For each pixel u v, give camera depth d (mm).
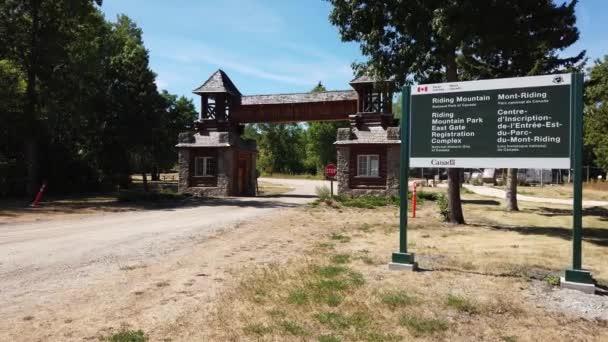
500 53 18766
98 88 31719
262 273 7328
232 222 14875
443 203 15578
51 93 28000
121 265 8016
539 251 9484
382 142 25547
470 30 12531
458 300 5820
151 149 35906
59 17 26875
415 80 14609
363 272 7457
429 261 8383
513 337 4664
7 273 7371
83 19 27922
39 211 18812
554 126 7320
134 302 5750
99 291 6273
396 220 15461
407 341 4512
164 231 12633
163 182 50469
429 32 13406
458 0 12078
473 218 16500
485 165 7828
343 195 25672
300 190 40469
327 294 6051
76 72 28078
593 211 19984
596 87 22047
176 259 8562
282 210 19562
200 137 30484
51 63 26328
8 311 5379
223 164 29641
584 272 6531
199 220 15547
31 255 8961
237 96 31969
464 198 27094
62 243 10492
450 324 5008
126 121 32562
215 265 7996
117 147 34094
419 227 13570
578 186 6777
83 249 9664
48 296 6023
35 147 26688
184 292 6215
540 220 15977
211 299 5871
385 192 25484
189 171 30031
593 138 23844
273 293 6117
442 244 10383
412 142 8352
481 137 7875
